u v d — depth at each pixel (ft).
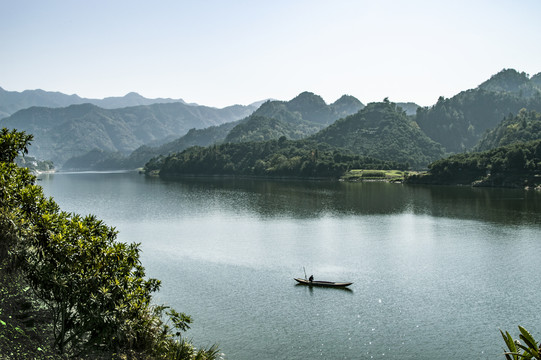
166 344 73.46
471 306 143.64
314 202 452.76
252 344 114.32
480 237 258.98
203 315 132.57
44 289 66.08
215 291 155.33
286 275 177.37
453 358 109.40
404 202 449.06
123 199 492.54
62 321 64.75
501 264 196.54
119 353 68.03
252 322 128.26
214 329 122.83
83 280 64.90
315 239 252.01
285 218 337.52
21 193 69.36
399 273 181.78
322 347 113.39
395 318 133.08
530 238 254.47
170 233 270.87
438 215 352.90
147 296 76.33
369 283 167.84
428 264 196.24
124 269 72.49
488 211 374.02
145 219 331.57
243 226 298.56
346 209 393.50
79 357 64.13
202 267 187.73
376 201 460.96
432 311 138.82
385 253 217.77
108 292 66.13
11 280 70.95
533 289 160.76
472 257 209.56
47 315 71.41
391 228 290.97
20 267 67.72
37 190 72.13
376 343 116.67
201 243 239.30
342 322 129.39
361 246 233.55
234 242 242.37
